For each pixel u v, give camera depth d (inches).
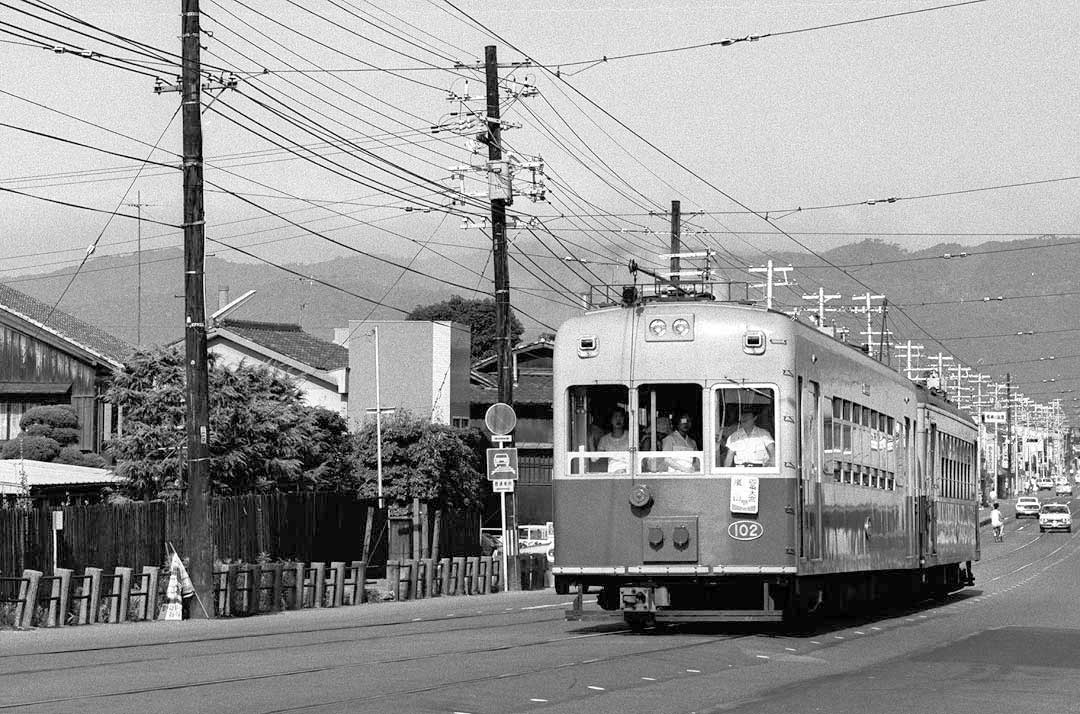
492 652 1072.2
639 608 1171.3
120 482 2215.8
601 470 1181.7
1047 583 2620.6
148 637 1268.5
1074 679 952.9
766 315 1178.6
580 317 1208.8
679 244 2659.9
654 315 1186.0
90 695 808.3
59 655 1075.9
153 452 2198.6
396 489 2652.6
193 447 1584.6
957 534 2074.3
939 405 1951.3
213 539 1604.3
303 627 1398.9
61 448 2797.7
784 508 1157.7
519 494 3902.6
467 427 3499.0
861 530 1433.3
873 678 950.4
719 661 1029.2
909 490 1715.1
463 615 1603.1
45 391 2974.9
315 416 2566.4
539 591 2288.4
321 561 2210.9
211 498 1600.6
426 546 2411.4
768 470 1160.8
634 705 795.4
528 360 4293.8
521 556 2314.2
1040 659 1086.4
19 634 1318.9
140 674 924.0
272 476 2282.2
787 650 1122.0
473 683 872.9
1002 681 938.1
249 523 1974.7
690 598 1242.0
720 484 1162.0
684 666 990.4
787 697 846.5
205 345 1599.4
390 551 2436.0
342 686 855.1
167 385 2236.7
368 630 1334.9
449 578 2130.9
